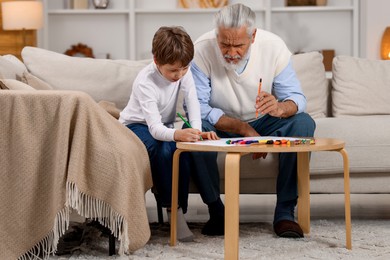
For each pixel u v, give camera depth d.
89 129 2.50
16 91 2.53
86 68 3.71
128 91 3.70
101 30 6.88
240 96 3.18
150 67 2.93
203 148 2.52
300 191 3.04
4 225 2.49
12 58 3.72
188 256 2.63
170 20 6.87
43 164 2.51
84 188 2.47
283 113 3.02
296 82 3.20
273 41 3.19
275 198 4.34
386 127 3.35
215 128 3.16
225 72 3.17
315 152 3.26
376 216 3.59
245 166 3.21
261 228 3.19
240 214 3.73
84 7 6.81
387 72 3.95
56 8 6.91
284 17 6.86
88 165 2.50
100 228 2.84
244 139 2.69
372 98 3.89
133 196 2.55
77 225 3.08
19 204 2.50
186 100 3.02
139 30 6.88
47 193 2.50
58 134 2.47
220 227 3.02
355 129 3.34
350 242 2.73
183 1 6.81
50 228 2.50
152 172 2.90
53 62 3.71
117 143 2.51
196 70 3.17
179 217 2.91
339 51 6.86
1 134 2.50
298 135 3.01
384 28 6.49
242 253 2.66
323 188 3.31
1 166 2.50
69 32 6.87
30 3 6.37
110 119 2.62
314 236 2.98
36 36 6.77
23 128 2.50
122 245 2.57
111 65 3.76
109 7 6.94
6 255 2.48
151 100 2.88
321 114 3.86
